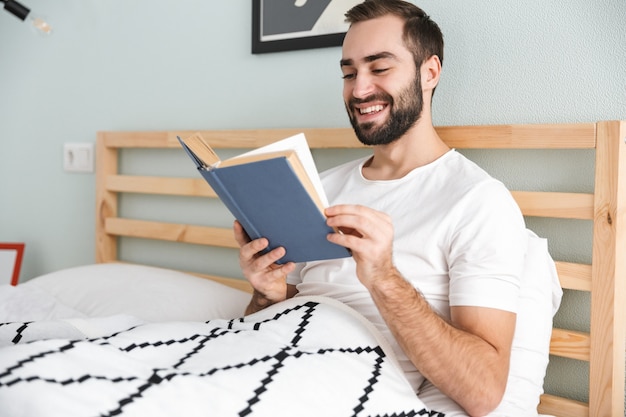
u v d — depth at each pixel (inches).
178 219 76.0
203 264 73.8
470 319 40.7
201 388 31.8
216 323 45.6
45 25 79.4
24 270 91.6
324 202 37.4
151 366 34.5
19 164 91.4
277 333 40.7
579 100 50.5
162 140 72.2
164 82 76.1
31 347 31.2
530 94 52.7
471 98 55.7
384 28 48.9
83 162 83.2
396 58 48.6
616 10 48.5
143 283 60.5
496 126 51.3
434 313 39.7
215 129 72.1
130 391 30.3
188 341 38.1
